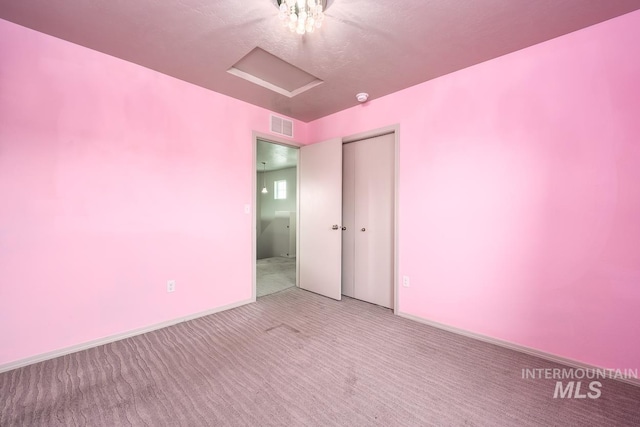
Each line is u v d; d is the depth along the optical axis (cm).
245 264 307
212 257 278
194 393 157
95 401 150
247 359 194
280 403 150
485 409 145
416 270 264
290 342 219
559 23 175
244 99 298
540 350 197
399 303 277
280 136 343
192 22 175
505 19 171
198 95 266
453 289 239
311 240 356
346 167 340
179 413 142
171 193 249
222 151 285
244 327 247
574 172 184
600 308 176
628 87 167
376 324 255
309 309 293
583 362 181
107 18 171
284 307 299
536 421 137
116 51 209
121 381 167
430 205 253
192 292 264
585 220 180
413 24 175
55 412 141
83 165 203
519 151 205
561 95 188
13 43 177
